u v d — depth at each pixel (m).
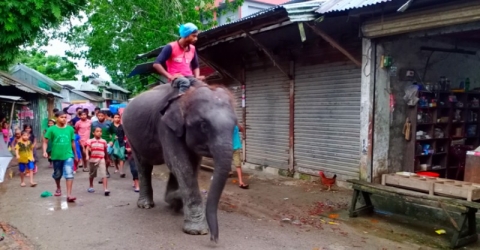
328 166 8.41
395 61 6.95
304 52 8.79
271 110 9.91
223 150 4.35
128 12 15.34
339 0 6.45
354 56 7.54
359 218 6.06
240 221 5.86
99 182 8.78
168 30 15.00
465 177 6.12
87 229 5.38
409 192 5.34
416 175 5.87
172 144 5.08
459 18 5.14
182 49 5.62
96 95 31.98
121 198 7.24
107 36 15.76
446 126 7.85
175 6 14.97
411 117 7.18
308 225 5.73
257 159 10.50
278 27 7.27
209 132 4.48
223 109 4.59
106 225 5.55
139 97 6.16
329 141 8.34
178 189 6.28
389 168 7.04
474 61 8.54
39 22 8.81
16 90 17.27
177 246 4.70
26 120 18.92
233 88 11.30
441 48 7.72
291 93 9.23
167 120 4.94
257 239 5.03
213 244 4.78
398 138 7.14
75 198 6.96
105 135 9.34
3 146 6.92
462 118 8.15
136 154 6.39
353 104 7.71
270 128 9.98
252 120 10.60
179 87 5.12
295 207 6.70
